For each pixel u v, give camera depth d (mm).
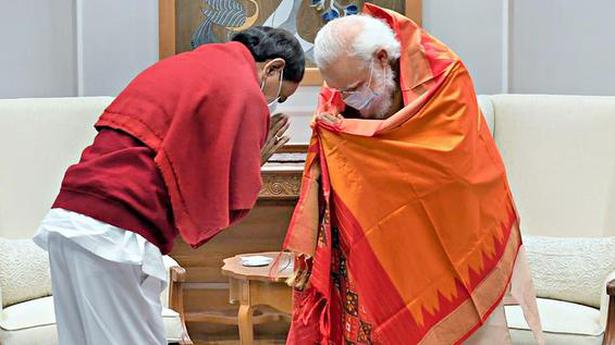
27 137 3756
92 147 2404
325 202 2643
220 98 2346
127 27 4277
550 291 3443
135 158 2334
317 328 2719
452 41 4215
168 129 2344
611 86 4109
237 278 3588
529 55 4215
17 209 3695
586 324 3088
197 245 2332
